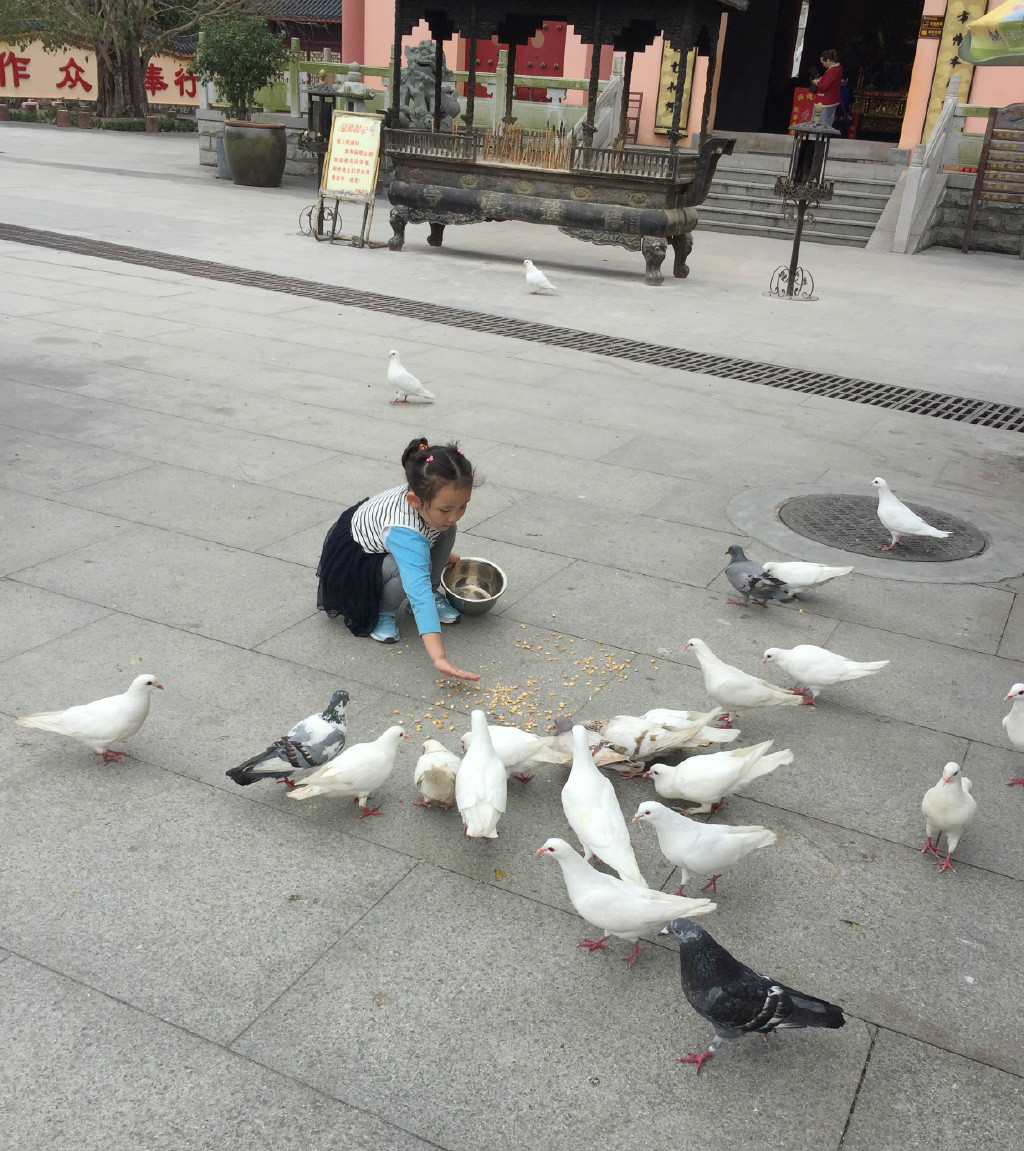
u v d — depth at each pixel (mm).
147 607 5289
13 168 23516
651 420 9094
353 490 6996
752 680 4449
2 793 3887
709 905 3104
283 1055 2877
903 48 31078
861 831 4004
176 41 48438
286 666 4867
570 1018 3076
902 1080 2936
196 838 3732
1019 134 20703
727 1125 2768
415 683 4820
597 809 3609
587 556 6273
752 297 15023
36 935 3234
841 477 7949
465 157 15938
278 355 10242
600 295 14469
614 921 3164
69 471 6973
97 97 44156
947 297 15930
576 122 22688
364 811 3951
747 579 5520
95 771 4059
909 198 20266
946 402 10211
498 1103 2781
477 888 3594
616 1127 2738
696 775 3889
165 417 8195
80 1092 2727
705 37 14883
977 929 3529
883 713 4820
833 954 3381
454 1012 3064
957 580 6191
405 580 4664
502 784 3709
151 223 17203
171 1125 2654
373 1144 2641
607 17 14617
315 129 21719
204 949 3230
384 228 19109
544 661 5090
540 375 10289
